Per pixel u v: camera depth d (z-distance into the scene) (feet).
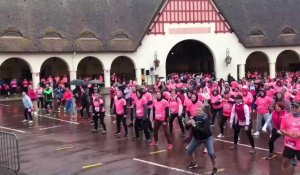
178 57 146.82
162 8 128.77
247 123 43.42
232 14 136.98
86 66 134.51
